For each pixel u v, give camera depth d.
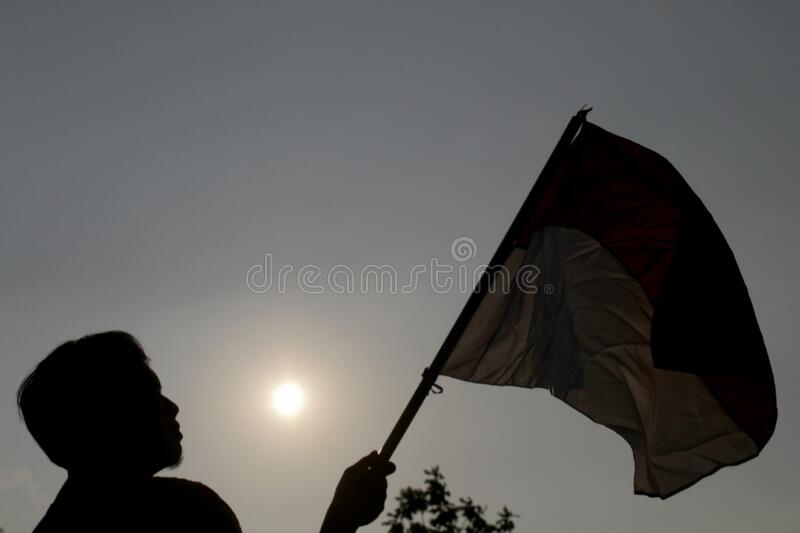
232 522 2.39
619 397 4.46
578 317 4.61
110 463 2.41
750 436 4.36
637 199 4.79
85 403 2.41
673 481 4.36
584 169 4.90
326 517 2.99
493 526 10.52
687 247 4.62
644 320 4.57
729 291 4.54
